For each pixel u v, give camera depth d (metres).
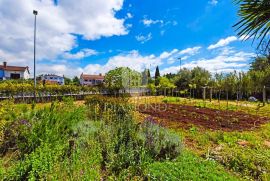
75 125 6.20
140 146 4.97
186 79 36.34
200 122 10.34
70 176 3.82
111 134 5.50
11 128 5.32
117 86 26.61
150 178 4.04
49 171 3.72
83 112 8.34
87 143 5.18
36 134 4.78
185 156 5.15
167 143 5.25
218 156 5.45
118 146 5.07
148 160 4.68
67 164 4.15
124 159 4.59
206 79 32.47
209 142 6.88
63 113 6.39
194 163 4.74
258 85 25.48
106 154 4.88
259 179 4.49
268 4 1.95
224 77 28.12
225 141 6.93
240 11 2.10
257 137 7.59
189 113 13.34
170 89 31.98
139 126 5.95
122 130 5.55
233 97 28.39
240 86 25.72
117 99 9.48
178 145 5.29
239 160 5.15
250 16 2.06
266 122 10.86
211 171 4.38
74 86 22.39
